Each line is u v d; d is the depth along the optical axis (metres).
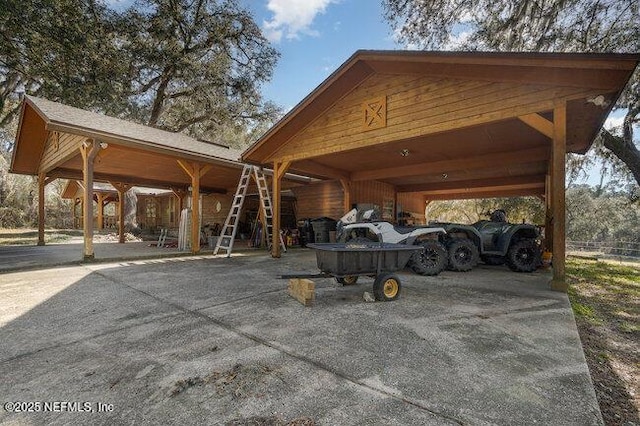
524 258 6.04
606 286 5.75
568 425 1.53
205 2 17.80
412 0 8.32
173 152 7.71
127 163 9.76
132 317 3.20
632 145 10.08
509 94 4.68
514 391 1.83
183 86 19.42
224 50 19.11
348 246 4.08
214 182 12.99
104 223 22.23
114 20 14.72
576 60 3.89
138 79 17.62
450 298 3.91
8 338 2.68
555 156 4.32
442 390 1.84
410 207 14.02
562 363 2.17
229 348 2.44
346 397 1.78
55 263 6.39
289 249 9.89
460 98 5.13
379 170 9.82
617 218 25.23
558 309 3.43
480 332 2.74
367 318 3.12
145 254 7.98
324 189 11.42
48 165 10.04
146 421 1.60
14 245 11.10
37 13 9.82
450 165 8.51
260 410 1.67
